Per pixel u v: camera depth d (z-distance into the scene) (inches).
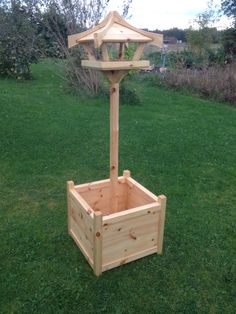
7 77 402.0
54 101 286.5
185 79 391.2
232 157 181.3
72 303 83.0
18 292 85.4
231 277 93.4
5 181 141.7
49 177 147.3
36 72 460.1
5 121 219.1
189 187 144.2
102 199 108.7
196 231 113.4
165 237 109.8
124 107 282.7
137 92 343.3
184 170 160.9
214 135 219.0
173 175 155.3
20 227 111.7
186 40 554.6
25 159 163.6
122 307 82.5
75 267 94.8
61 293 85.7
